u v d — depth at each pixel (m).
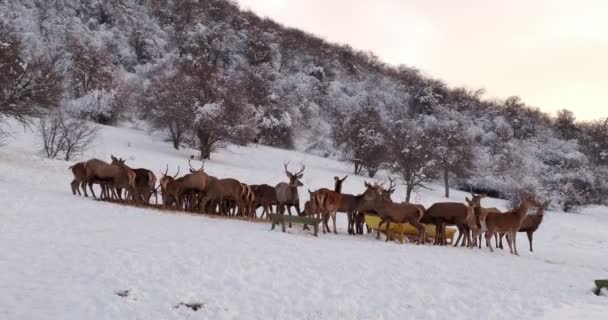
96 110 61.97
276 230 20.41
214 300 10.07
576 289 13.70
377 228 22.38
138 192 25.39
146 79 81.62
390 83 138.25
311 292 11.14
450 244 22.09
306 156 68.25
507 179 68.88
